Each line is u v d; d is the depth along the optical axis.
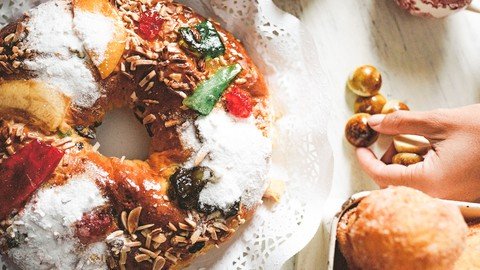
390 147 0.50
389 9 0.52
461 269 0.39
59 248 0.43
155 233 0.44
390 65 0.52
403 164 0.48
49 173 0.43
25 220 0.43
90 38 0.44
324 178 0.47
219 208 0.44
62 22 0.44
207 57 0.45
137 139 0.48
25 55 0.44
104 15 0.45
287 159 0.48
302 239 0.46
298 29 0.47
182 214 0.44
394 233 0.39
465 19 0.52
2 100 0.44
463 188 0.46
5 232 0.43
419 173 0.47
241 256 0.47
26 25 0.45
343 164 0.51
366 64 0.52
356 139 0.49
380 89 0.52
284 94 0.48
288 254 0.46
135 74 0.45
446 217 0.39
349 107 0.51
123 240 0.44
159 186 0.44
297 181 0.48
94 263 0.44
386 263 0.39
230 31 0.48
